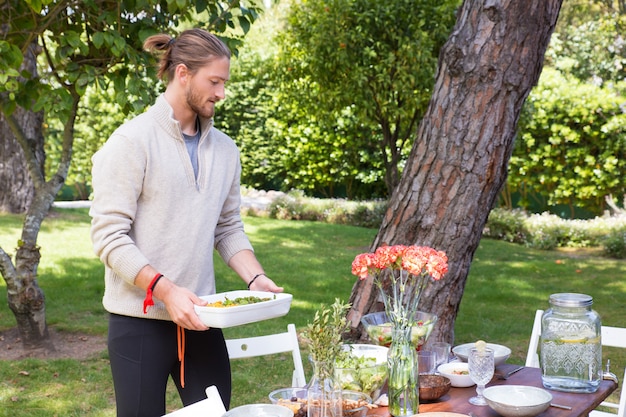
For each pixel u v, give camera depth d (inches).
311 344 77.3
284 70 409.4
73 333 223.8
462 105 155.3
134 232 91.7
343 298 277.0
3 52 160.7
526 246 447.8
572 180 502.3
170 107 92.0
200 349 96.8
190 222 93.2
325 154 624.7
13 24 179.5
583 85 497.0
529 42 152.3
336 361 90.2
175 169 91.9
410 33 361.7
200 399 97.6
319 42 362.9
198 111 92.9
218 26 184.2
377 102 383.2
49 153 657.6
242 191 648.4
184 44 91.3
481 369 89.8
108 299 93.0
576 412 86.6
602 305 276.8
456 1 353.1
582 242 446.9
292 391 90.5
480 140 154.9
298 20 396.8
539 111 496.4
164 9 187.3
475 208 158.2
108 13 174.2
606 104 481.4
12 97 179.0
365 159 609.3
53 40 188.4
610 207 517.0
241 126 659.4
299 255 372.2
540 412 85.0
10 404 165.5
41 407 164.6
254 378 187.2
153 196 91.2
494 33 151.8
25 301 205.0
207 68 90.7
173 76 92.6
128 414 91.5
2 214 429.1
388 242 163.3
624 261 382.6
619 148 487.8
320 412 77.1
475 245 162.7
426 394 90.7
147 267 87.4
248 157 663.1
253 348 112.1
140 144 89.7
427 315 97.8
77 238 383.6
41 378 183.5
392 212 164.1
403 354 85.1
